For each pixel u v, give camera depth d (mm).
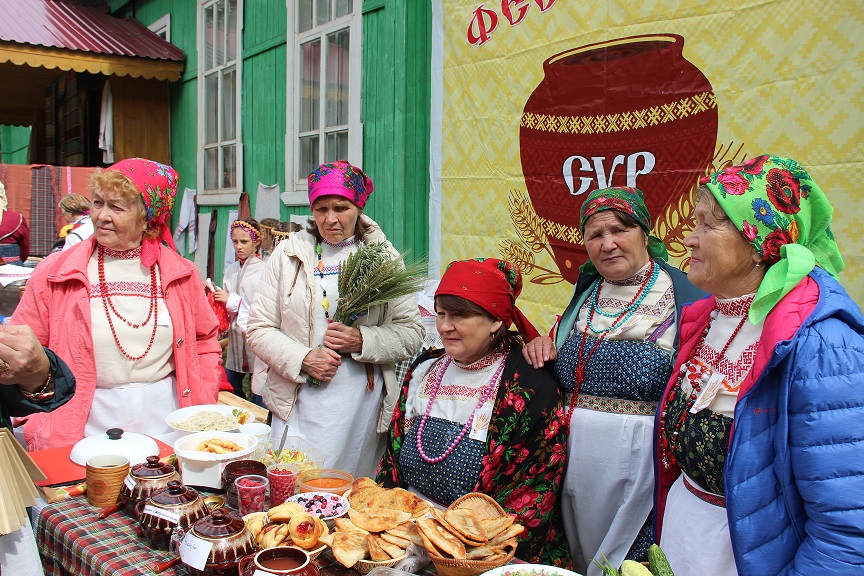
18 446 1576
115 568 1532
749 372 1375
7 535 1518
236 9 6191
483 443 1912
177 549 1550
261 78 5883
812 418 1255
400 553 1500
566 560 2127
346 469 2688
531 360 2029
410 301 2869
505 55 3432
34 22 7305
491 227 3576
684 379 1613
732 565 1449
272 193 5801
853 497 1203
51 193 7582
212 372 2734
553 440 1925
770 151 2459
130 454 2043
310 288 2658
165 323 2561
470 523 1533
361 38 4555
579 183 3139
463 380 2025
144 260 2516
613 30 2945
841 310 1298
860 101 2211
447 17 3736
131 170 2430
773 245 1393
